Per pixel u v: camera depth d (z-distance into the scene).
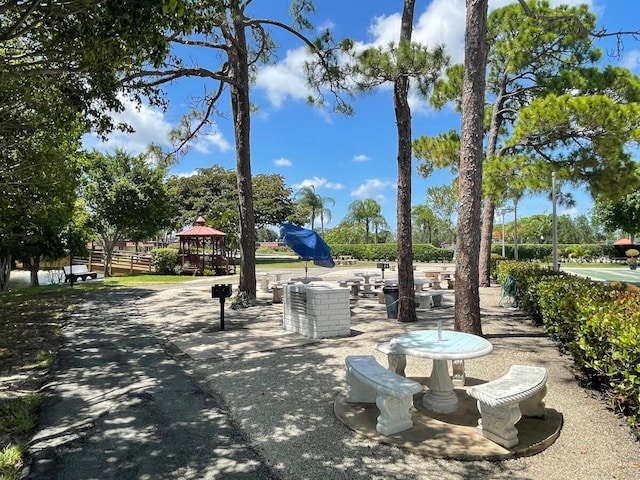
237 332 8.32
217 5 5.71
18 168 8.74
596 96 10.44
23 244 18.94
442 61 7.31
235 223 36.47
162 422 4.10
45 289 17.19
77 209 20.66
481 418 3.58
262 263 37.03
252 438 3.72
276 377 5.36
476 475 3.02
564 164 12.20
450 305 11.29
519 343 6.59
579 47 12.63
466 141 6.73
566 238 62.72
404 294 8.88
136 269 28.47
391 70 7.27
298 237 10.05
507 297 10.66
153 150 13.29
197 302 12.77
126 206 23.95
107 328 9.12
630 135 10.42
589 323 4.36
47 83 6.03
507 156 12.18
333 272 24.92
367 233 59.53
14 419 4.23
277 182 45.44
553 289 6.71
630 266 30.53
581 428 3.70
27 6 4.65
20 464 3.36
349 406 4.28
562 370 5.25
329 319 7.66
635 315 4.05
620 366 3.92
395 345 4.05
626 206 29.44
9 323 9.74
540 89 13.47
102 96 6.19
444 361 4.21
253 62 14.04
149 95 8.49
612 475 2.98
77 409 4.49
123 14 4.50
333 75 10.82
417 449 3.35
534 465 3.14
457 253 6.85
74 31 4.86
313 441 3.61
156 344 7.53
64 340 8.00
